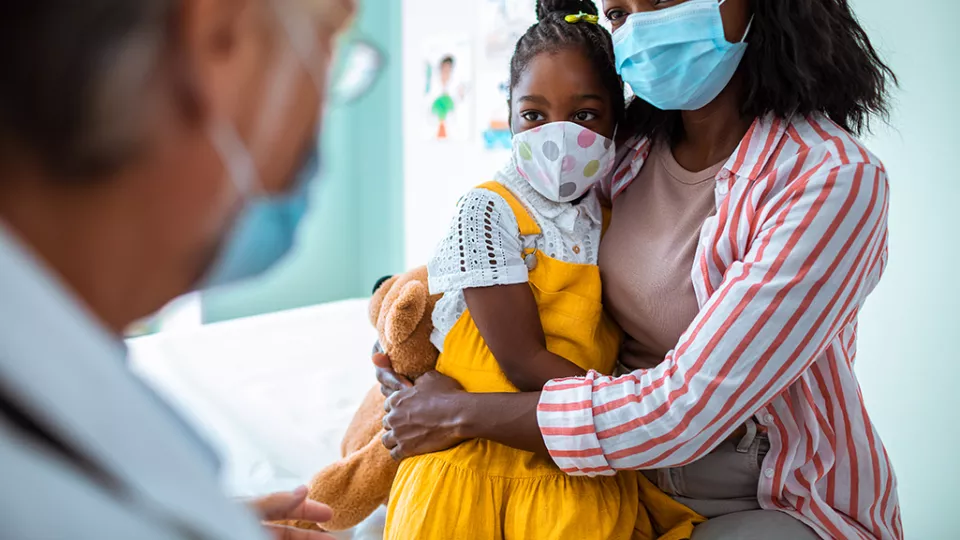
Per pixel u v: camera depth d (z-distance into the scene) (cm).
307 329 279
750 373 96
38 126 33
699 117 116
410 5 328
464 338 120
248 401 216
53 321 31
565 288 118
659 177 121
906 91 192
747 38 108
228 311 341
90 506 30
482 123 301
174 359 241
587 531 108
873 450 112
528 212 119
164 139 36
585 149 117
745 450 115
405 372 138
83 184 35
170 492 33
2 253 30
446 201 325
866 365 207
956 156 185
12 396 30
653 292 114
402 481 118
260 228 46
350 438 158
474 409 112
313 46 41
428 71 323
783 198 100
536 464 114
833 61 106
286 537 71
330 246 374
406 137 341
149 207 37
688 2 106
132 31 33
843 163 97
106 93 33
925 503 197
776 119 109
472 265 113
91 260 37
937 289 191
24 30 32
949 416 191
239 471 183
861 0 197
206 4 36
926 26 187
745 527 109
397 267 362
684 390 99
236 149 39
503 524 112
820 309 95
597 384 105
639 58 111
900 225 197
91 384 31
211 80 37
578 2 125
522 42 123
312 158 47
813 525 109
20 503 29
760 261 98
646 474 125
